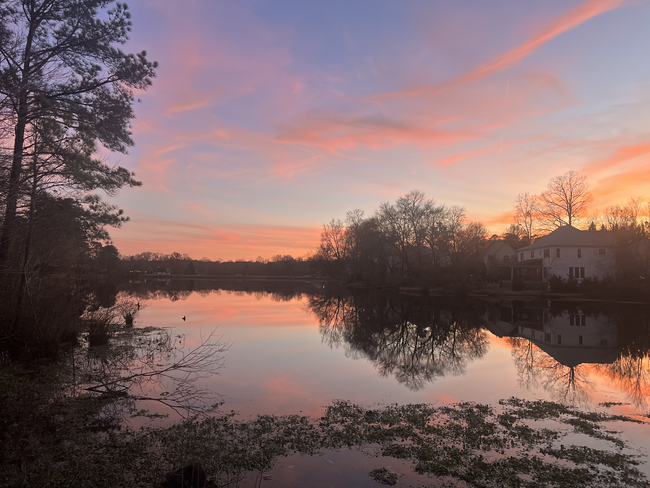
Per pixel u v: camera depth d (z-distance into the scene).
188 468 4.91
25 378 9.61
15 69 11.26
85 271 16.41
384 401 8.90
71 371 10.40
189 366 11.53
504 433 7.04
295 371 11.57
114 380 9.65
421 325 22.83
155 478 5.23
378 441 6.62
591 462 5.93
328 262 86.19
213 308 30.52
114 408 7.90
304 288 66.81
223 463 5.74
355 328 21.23
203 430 6.91
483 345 16.67
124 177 15.04
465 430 7.13
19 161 10.88
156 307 30.22
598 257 49.69
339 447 6.37
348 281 76.19
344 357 13.73
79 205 14.02
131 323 20.06
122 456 5.83
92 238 16.27
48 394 8.48
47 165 11.98
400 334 19.47
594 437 6.90
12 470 5.36
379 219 63.44
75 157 12.45
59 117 12.91
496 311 30.52
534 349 15.78
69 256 14.28
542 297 42.53
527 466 5.77
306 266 128.38
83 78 14.11
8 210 10.92
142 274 100.19
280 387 9.83
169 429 6.91
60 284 14.18
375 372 11.66
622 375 11.62
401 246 62.53
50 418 7.25
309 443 6.49
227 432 6.87
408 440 6.68
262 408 8.23
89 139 12.98
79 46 13.77
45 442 6.26
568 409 8.43
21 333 11.59
